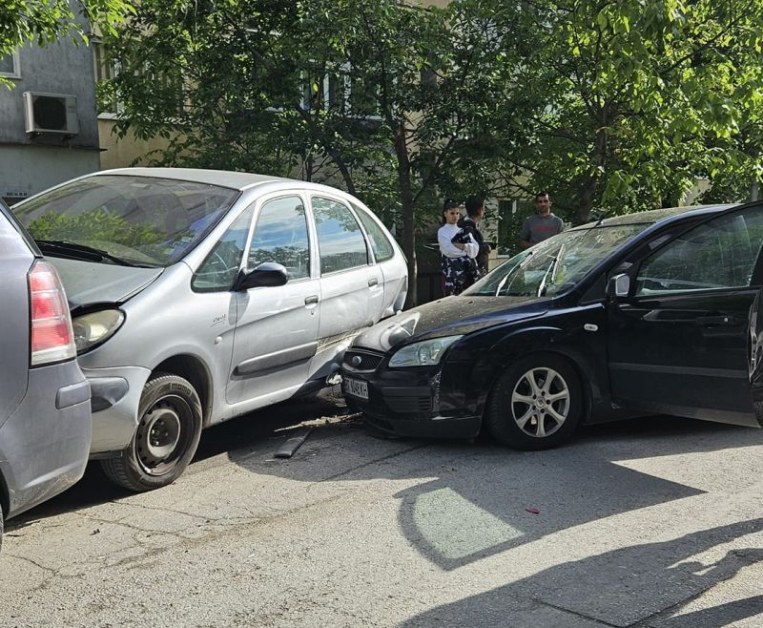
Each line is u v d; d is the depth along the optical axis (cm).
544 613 333
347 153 1154
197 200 576
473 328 561
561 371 567
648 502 462
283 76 1124
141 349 468
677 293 540
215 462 557
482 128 1184
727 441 584
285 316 582
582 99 1258
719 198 1480
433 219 1420
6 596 356
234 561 390
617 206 1152
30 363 334
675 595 347
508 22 1152
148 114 1210
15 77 1271
